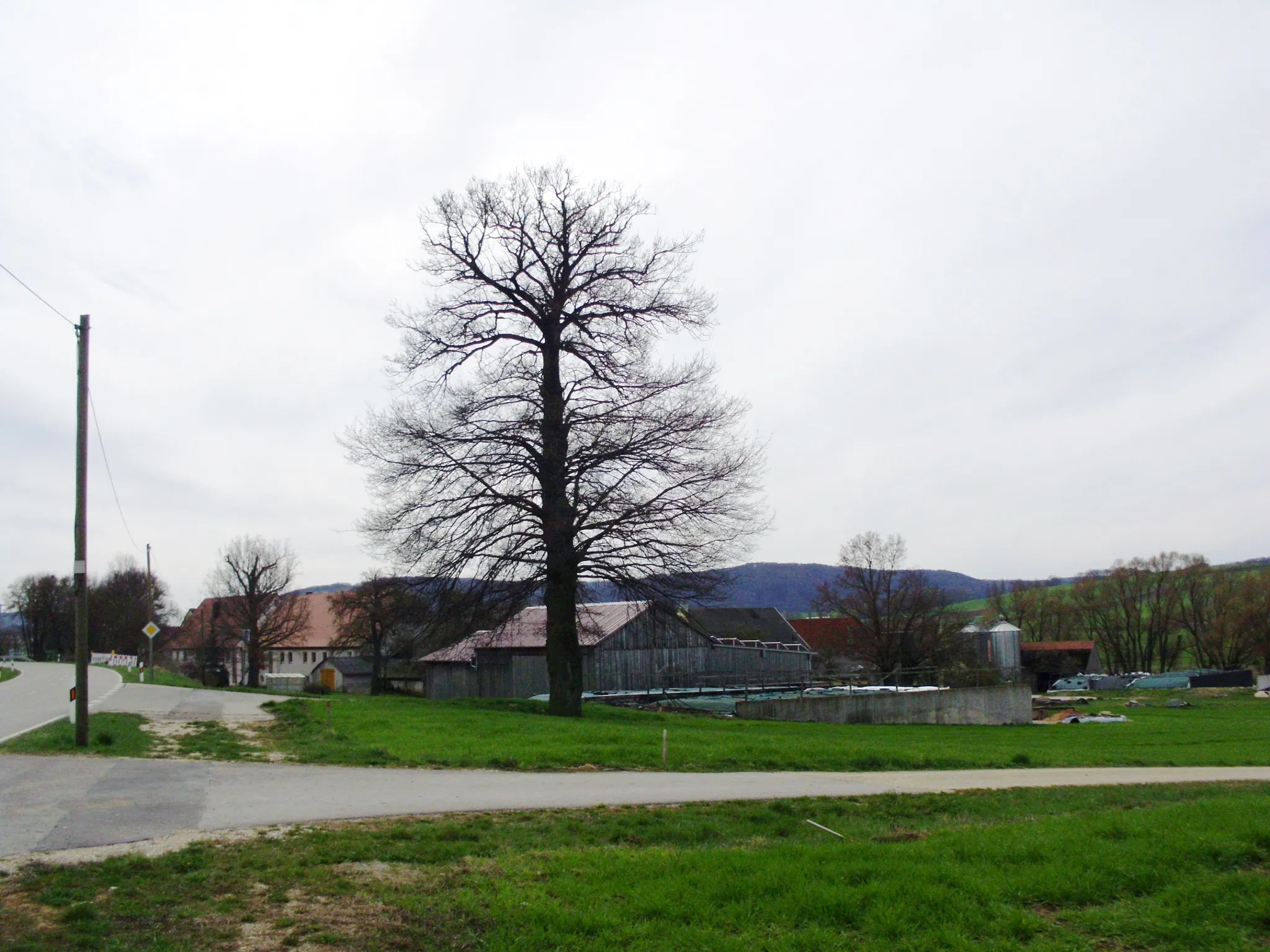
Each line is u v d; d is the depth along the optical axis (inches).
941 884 349.4
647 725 1041.5
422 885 346.3
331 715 984.3
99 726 792.9
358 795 529.3
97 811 453.1
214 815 453.4
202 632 2908.5
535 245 1166.3
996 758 853.8
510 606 1144.2
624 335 1159.6
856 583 2753.4
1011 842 421.1
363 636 2406.5
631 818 482.0
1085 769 819.4
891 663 2699.3
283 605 2876.5
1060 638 4512.8
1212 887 345.1
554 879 354.3
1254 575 3848.4
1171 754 1018.1
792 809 529.3
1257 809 494.0
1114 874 368.8
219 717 961.5
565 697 1155.3
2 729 829.8
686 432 1115.9
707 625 2844.5
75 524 716.7
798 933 301.4
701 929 302.8
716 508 1120.2
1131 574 4232.3
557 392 1152.2
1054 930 310.2
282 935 289.7
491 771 648.4
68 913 291.7
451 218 1162.0
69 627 4389.8
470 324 1166.3
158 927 289.7
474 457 1119.0
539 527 1131.3
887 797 578.6
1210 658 4015.8
